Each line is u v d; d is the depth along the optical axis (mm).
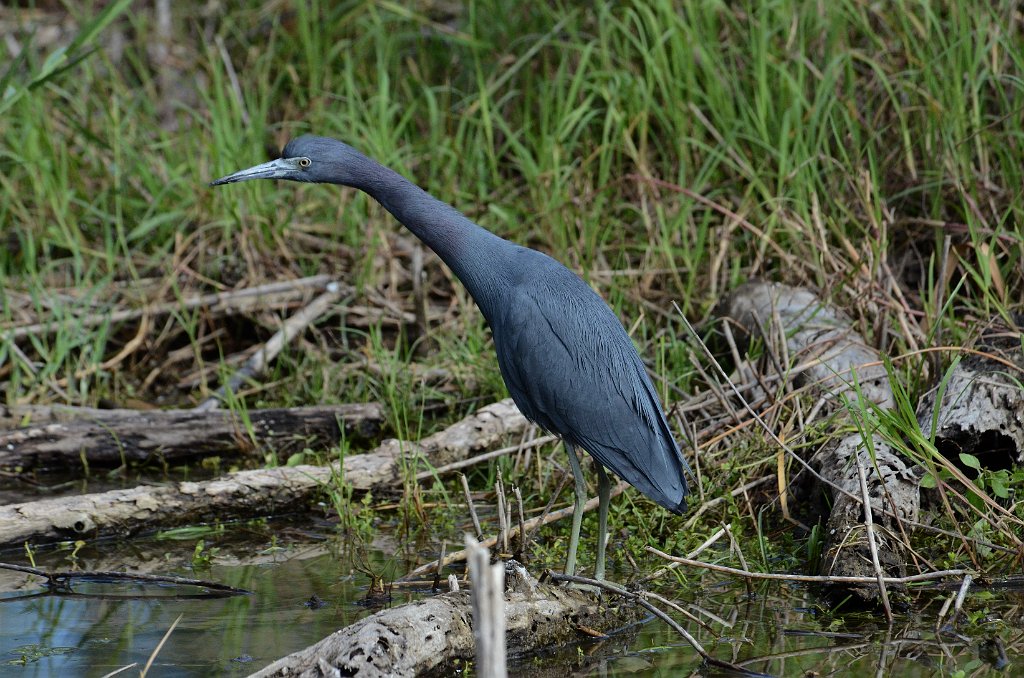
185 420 11000
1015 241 10930
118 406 12062
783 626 7516
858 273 11391
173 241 13852
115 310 12984
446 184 13719
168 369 12750
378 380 11969
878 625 7453
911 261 12297
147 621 7781
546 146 13414
